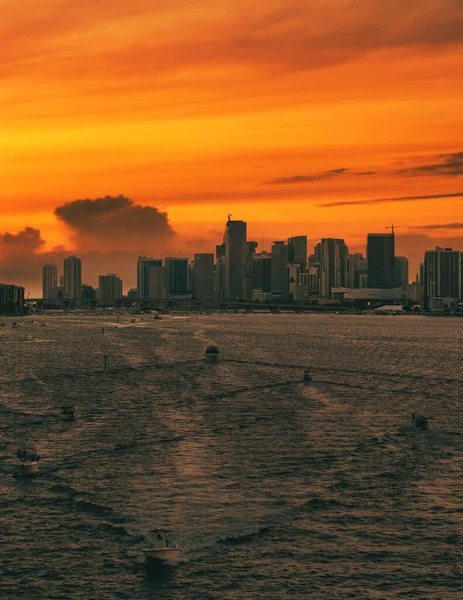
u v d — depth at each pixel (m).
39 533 73.62
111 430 119.12
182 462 98.50
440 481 90.44
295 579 64.94
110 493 85.06
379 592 62.84
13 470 92.25
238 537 72.94
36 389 167.12
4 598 61.59
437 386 177.75
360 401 151.75
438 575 65.75
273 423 125.50
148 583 64.06
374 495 84.94
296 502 82.44
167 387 171.25
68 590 62.91
